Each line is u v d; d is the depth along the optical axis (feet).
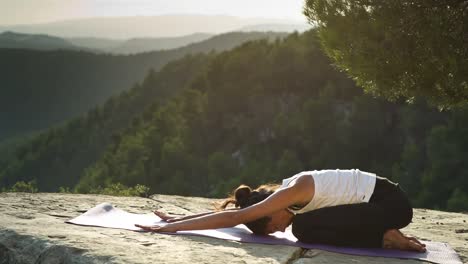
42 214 17.22
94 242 12.64
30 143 575.79
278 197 13.70
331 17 25.20
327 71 301.02
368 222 13.58
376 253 13.37
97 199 22.00
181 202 23.32
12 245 13.20
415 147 220.23
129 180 287.07
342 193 13.75
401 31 24.25
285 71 311.27
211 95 329.11
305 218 13.88
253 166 264.93
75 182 489.67
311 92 306.96
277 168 256.52
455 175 192.03
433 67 24.26
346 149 259.80
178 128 338.75
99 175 307.17
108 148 392.68
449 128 200.54
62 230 14.10
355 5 24.81
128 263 10.99
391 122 260.62
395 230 13.87
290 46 326.44
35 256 12.49
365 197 13.80
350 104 278.05
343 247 13.83
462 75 23.84
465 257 14.37
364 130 258.57
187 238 13.92
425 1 24.06
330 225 13.66
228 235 14.57
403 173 218.38
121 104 573.74
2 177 521.65
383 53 24.20
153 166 314.14
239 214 13.94
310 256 12.98
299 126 280.72
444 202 189.57
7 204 19.20
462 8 24.39
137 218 16.55
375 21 24.14
